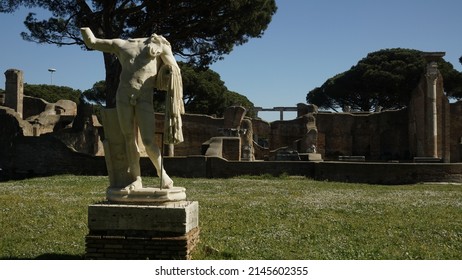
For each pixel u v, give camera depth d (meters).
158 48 7.96
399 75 60.31
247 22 31.16
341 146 46.84
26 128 36.62
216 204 15.51
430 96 38.53
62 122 45.69
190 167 28.69
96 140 40.69
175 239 7.32
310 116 44.84
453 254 9.01
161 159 7.99
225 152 33.00
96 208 7.50
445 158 40.34
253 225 11.77
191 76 62.00
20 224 11.72
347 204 15.89
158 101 53.06
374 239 10.27
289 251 9.09
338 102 69.19
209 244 9.05
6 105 45.69
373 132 46.53
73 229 11.14
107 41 8.05
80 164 31.05
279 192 20.02
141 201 7.64
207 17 30.36
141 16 32.34
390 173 25.70
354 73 63.84
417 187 23.17
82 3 29.83
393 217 13.21
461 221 12.62
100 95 73.31
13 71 45.84
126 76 7.93
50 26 31.38
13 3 30.05
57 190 20.30
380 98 64.06
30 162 31.56
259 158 45.66
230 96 68.75
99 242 7.44
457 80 59.41
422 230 11.34
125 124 7.88
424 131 39.97
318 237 10.43
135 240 7.37
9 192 19.48
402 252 9.09
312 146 41.56
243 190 20.83
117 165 8.12
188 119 45.41
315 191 20.58
